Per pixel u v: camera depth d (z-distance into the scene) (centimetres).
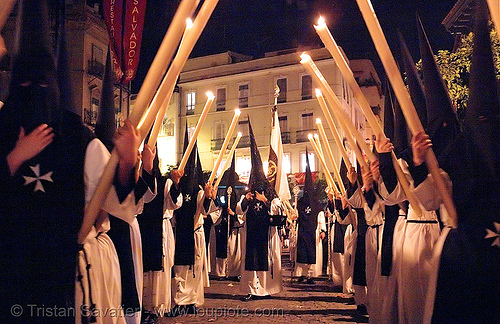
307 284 1079
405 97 289
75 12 2325
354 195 646
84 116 2317
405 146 458
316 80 438
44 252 231
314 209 1097
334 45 342
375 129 359
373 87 3108
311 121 2986
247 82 3189
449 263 279
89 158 258
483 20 269
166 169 3372
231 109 3225
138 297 375
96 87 2419
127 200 264
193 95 3362
